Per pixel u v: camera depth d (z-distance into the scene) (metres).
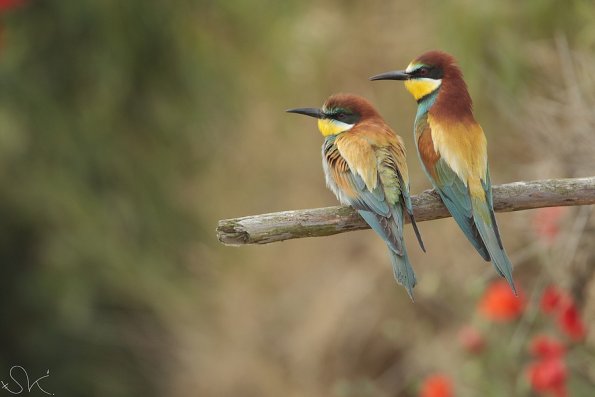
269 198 14.81
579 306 10.23
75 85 15.67
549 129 10.75
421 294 12.73
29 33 15.64
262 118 15.00
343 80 14.21
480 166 8.13
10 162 15.84
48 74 15.62
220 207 15.19
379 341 13.20
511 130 12.04
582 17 11.68
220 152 15.40
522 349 11.06
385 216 8.07
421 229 12.78
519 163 11.91
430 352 12.39
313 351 13.66
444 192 8.17
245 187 15.04
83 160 15.66
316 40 14.42
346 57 14.20
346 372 13.35
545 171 10.63
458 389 11.62
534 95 11.77
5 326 16.03
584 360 10.24
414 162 13.19
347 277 13.70
